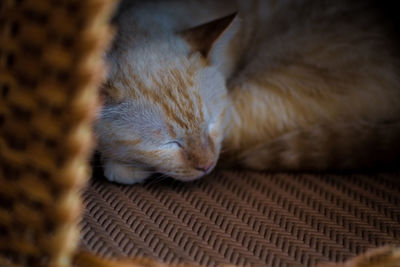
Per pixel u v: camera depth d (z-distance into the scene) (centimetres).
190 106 60
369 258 52
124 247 57
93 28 46
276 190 63
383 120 64
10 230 49
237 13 62
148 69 60
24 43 47
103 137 60
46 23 46
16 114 48
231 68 71
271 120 66
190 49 62
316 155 64
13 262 50
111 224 59
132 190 62
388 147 63
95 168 64
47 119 47
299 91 66
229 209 61
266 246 58
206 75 62
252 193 63
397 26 68
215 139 63
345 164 64
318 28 69
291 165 64
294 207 61
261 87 67
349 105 65
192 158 61
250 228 59
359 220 60
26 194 48
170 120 59
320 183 64
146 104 59
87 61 46
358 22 68
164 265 52
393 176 64
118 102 59
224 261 56
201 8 69
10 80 47
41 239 49
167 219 60
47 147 47
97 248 56
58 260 49
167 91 59
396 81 65
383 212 61
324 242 58
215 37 61
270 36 72
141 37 62
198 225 59
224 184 64
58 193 48
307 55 68
